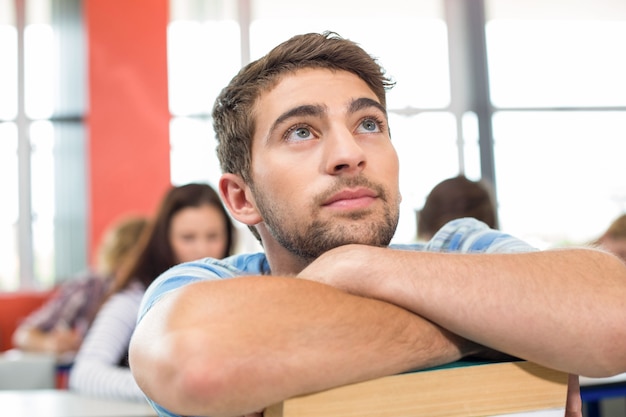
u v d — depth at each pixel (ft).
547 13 18.37
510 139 17.70
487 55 17.79
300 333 1.59
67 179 15.67
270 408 1.62
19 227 15.76
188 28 16.55
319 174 2.09
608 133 18.02
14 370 6.66
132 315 5.62
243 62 17.13
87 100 15.76
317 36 2.29
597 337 1.75
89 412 4.40
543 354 1.75
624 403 5.83
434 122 17.51
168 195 5.83
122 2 15.90
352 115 2.15
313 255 2.14
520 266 1.84
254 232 2.56
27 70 16.01
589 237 17.03
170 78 16.31
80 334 9.54
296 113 2.14
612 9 18.65
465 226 2.73
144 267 5.80
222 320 1.60
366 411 1.62
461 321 1.75
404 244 2.86
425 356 1.71
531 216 17.52
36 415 4.32
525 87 17.90
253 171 2.28
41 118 15.93
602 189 17.84
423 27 17.92
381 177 2.13
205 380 1.50
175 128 16.26
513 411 1.73
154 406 1.80
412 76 17.63
